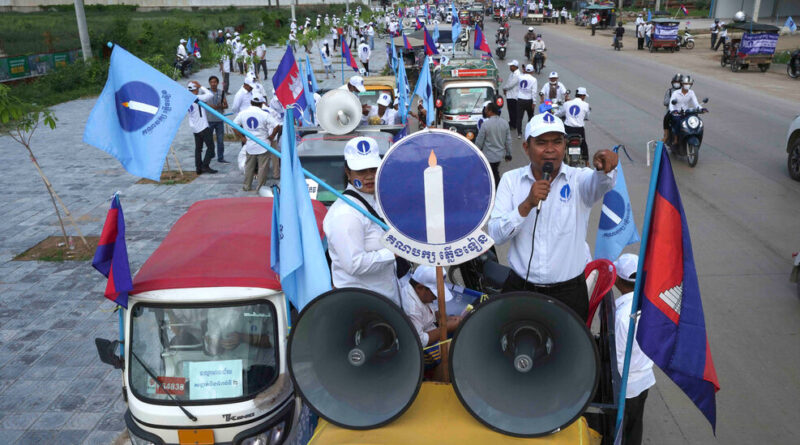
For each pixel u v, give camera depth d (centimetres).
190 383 418
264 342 425
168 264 446
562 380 276
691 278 303
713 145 1426
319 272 338
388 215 293
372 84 1425
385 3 8388
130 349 422
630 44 3978
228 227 512
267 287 423
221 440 414
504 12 6719
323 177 774
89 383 611
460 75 1573
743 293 738
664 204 300
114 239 400
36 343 680
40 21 4844
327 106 850
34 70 2589
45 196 1200
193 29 3934
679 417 542
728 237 902
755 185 1134
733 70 2656
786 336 646
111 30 3484
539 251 355
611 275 390
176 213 1088
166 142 379
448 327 396
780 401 548
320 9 7462
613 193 438
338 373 291
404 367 284
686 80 1272
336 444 275
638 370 407
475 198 291
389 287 377
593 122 1709
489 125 1079
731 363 603
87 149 1590
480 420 273
